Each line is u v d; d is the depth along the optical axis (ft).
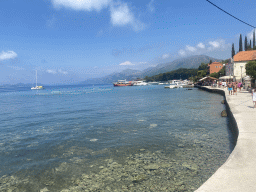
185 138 38.09
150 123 54.39
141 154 30.42
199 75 424.46
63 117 72.38
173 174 23.04
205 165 24.98
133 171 24.52
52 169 26.50
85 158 29.99
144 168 25.18
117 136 42.01
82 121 62.23
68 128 52.49
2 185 22.61
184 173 23.12
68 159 29.91
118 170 25.07
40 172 25.76
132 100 140.46
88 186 21.54
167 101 120.67
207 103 98.68
